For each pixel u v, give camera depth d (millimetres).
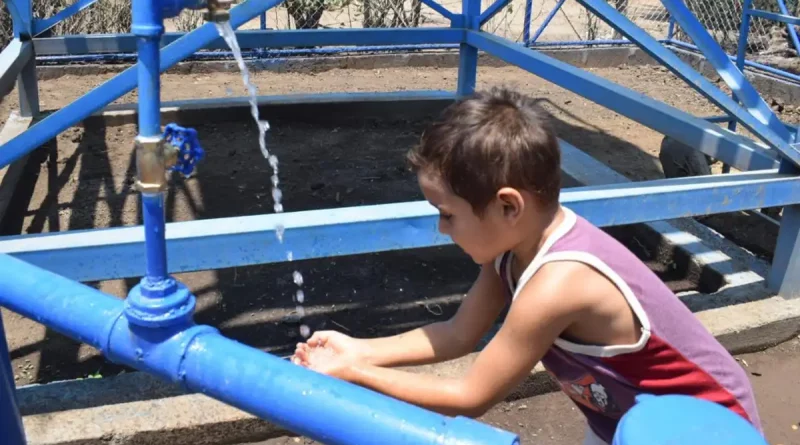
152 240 926
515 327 1229
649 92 6656
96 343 995
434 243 2293
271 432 2234
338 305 2951
